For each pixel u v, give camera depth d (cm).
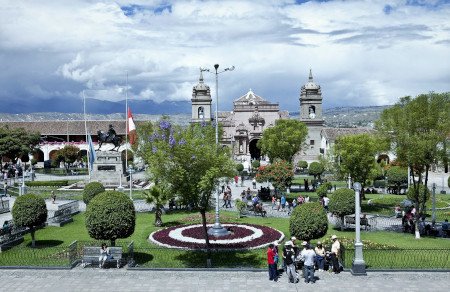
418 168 3716
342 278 2517
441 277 2527
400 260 2819
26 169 9388
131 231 2845
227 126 12075
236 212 4744
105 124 11581
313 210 2914
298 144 7700
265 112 12175
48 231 3825
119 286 2406
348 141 5147
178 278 2536
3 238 3325
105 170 6956
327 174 8231
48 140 11412
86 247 2825
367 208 5094
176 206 4938
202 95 12056
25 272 2636
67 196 5881
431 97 3622
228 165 2873
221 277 2552
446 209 4991
